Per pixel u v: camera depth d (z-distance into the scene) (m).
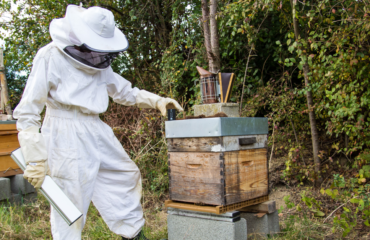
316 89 3.18
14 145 3.91
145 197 3.83
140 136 4.24
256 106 4.14
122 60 5.64
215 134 2.15
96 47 2.00
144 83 5.44
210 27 4.38
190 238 2.37
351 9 3.07
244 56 4.54
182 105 4.53
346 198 3.07
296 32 3.31
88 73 2.18
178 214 2.46
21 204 3.79
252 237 2.56
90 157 2.19
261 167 2.52
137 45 5.67
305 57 3.06
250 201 2.43
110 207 2.39
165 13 5.55
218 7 4.35
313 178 3.55
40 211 3.45
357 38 3.05
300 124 4.08
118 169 2.40
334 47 3.40
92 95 2.21
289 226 2.76
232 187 2.23
